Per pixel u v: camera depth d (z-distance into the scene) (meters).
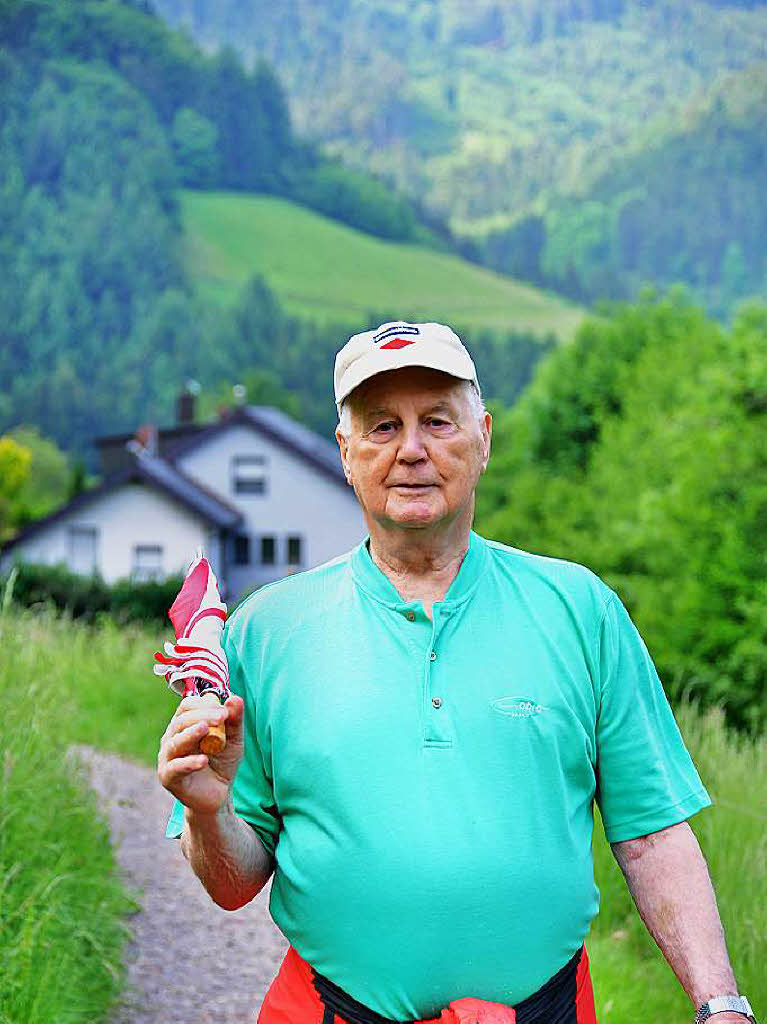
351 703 2.26
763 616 12.82
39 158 142.75
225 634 2.43
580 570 2.40
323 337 122.31
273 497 43.78
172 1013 4.76
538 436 32.44
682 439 15.96
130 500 40.44
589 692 2.30
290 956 2.38
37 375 123.81
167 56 174.12
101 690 11.23
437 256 165.50
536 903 2.21
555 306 149.62
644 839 2.33
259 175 171.12
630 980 4.53
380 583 2.33
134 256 136.12
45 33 164.00
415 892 2.19
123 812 7.77
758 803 5.34
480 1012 2.14
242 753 2.18
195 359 122.50
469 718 2.24
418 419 2.33
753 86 168.75
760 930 4.32
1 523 52.88
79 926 4.77
